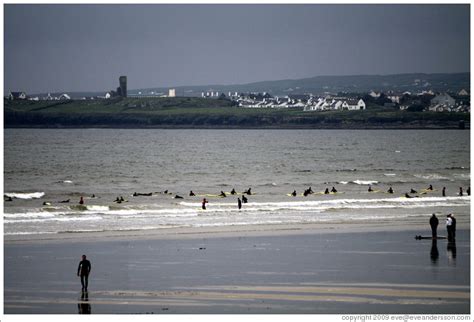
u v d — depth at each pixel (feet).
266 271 409.49
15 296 351.25
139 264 431.84
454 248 489.26
